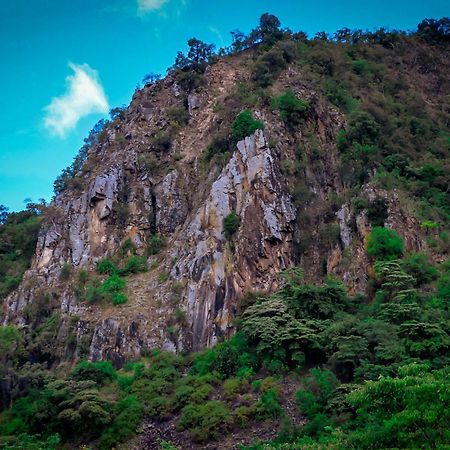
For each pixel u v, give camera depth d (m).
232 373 52.78
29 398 53.75
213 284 62.25
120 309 64.44
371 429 34.66
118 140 88.19
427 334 48.66
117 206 77.38
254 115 77.00
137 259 72.94
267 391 48.44
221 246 64.88
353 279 60.50
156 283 67.50
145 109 92.00
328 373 48.66
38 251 75.88
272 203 67.50
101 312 64.81
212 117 86.19
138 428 49.50
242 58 100.81
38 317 66.94
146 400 51.94
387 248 60.69
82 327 63.47
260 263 63.78
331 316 55.19
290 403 47.53
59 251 74.38
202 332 60.06
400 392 32.00
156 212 77.19
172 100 92.81
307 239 67.25
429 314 51.12
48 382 54.94
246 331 54.62
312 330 52.81
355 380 47.12
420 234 64.12
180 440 47.16
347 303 56.78
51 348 63.00
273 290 62.28
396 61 108.94
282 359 52.06
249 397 48.72
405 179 71.69
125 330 61.50
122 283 68.50
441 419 30.88
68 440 49.84
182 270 65.81
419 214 66.19
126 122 92.50
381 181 68.44
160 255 72.75
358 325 51.28
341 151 75.25
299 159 73.88
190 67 97.75
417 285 58.16
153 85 96.50
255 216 66.44
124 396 52.78
